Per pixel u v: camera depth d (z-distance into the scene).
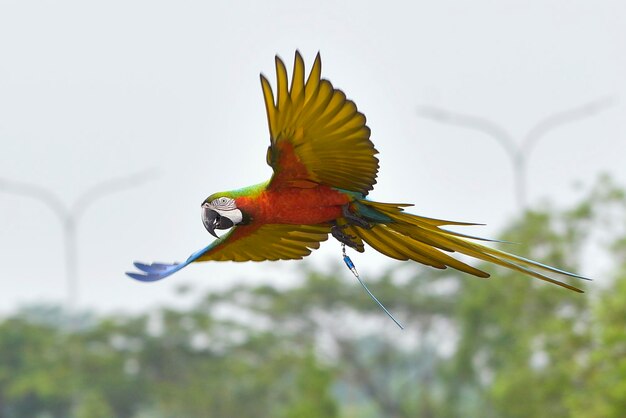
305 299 52.66
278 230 7.13
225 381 50.44
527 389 28.28
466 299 38.34
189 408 50.34
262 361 51.69
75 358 51.41
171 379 51.72
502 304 33.88
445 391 47.19
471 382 41.38
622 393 22.05
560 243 32.06
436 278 52.56
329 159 6.38
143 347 51.72
